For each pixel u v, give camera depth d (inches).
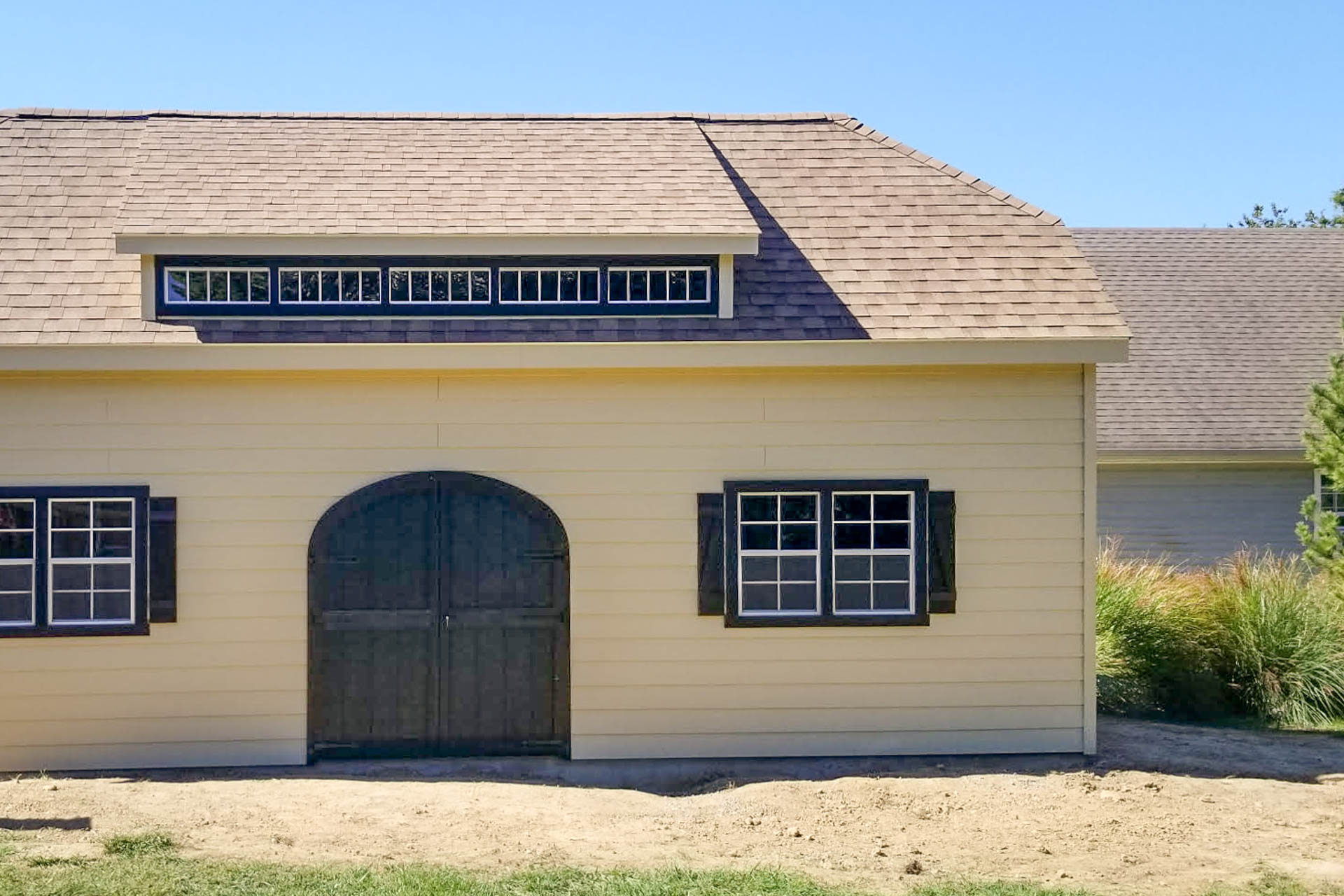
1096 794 414.6
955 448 464.8
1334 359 603.8
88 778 437.7
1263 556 749.3
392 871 318.3
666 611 458.9
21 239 480.4
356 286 462.3
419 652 453.1
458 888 301.7
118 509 451.8
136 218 450.0
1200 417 767.7
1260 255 908.6
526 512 456.4
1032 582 466.0
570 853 341.1
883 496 467.8
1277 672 553.9
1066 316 466.9
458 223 458.9
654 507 459.2
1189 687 549.0
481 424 455.5
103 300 455.8
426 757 452.4
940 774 443.5
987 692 465.1
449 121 561.6
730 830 371.9
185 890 297.1
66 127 548.7
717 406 460.8
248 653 448.8
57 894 290.8
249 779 432.5
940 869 333.4
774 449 461.4
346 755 450.6
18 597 446.6
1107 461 743.7
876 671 463.5
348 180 493.4
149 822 363.9
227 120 554.9
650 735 458.0
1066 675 466.9
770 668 461.1
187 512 448.5
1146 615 566.6
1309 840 362.6
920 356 454.3
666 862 334.0
